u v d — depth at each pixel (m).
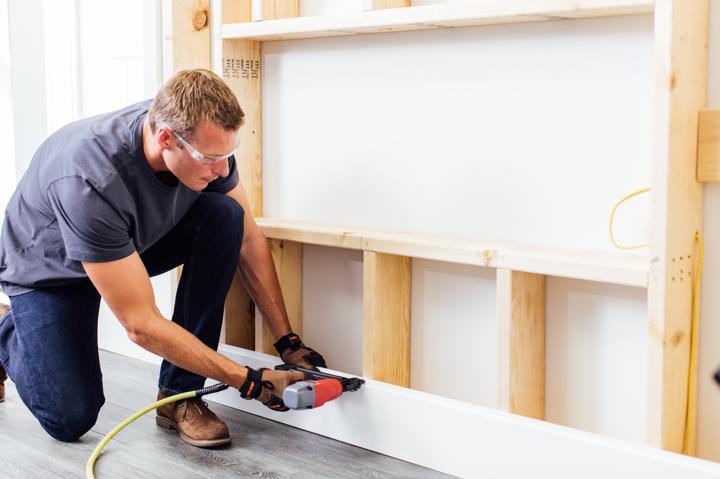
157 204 2.09
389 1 2.30
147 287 2.03
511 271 2.04
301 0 2.63
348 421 2.28
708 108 1.90
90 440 2.27
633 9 1.87
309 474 2.06
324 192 2.65
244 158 2.74
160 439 2.28
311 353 2.45
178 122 1.84
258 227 2.46
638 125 2.01
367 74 2.49
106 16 3.10
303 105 2.66
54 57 3.33
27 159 3.47
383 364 2.38
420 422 2.14
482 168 2.28
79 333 2.20
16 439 2.28
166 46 2.73
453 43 2.30
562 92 2.12
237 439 2.30
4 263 2.24
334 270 2.67
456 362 2.40
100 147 1.97
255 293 2.47
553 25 2.11
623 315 2.08
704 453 1.99
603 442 1.86
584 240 2.12
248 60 2.71
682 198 1.83
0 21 3.57
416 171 2.42
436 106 2.36
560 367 2.21
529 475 1.97
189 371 2.20
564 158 2.13
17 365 2.21
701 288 1.95
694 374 1.95
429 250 2.19
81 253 1.94
